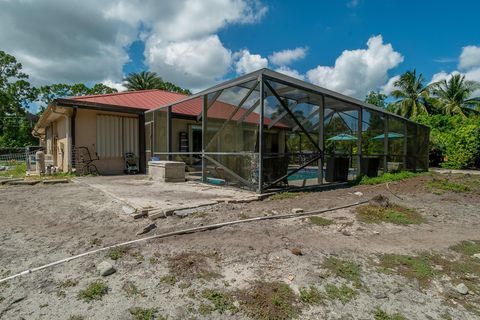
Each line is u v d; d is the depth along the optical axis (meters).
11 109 29.23
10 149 20.16
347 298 1.98
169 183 7.06
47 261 2.35
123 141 10.16
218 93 6.76
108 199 4.75
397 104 25.56
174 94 15.15
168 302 1.84
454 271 2.46
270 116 7.16
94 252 2.52
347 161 8.06
